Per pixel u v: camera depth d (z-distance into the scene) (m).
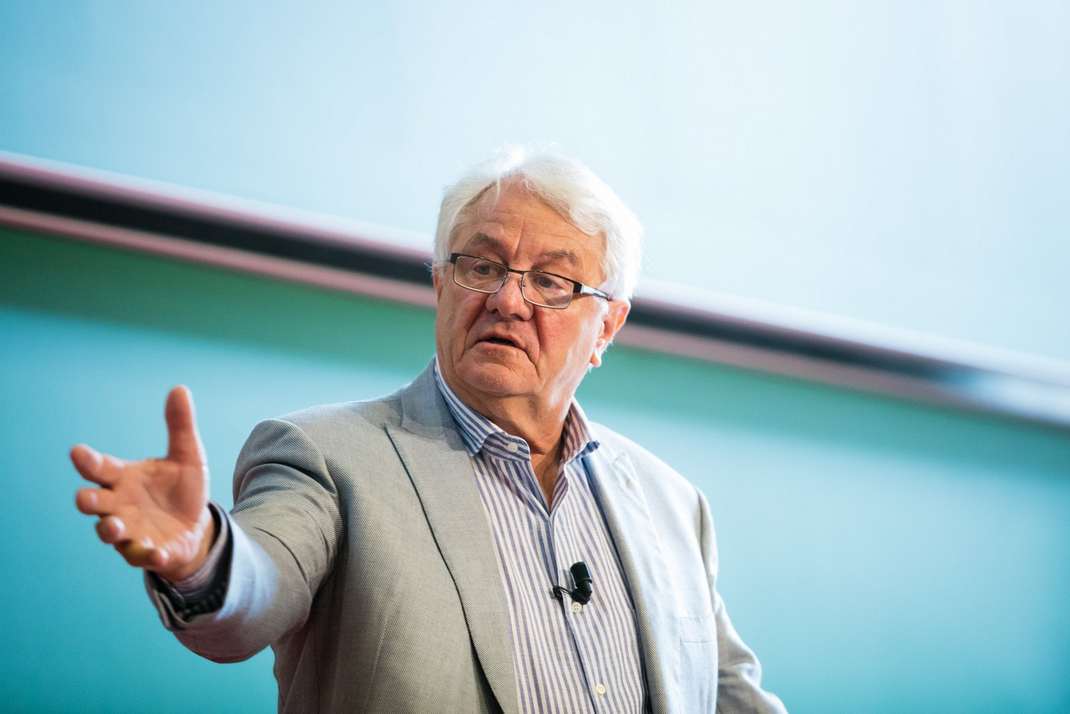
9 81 4.81
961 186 7.09
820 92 6.74
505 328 2.84
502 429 2.91
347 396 4.75
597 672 2.56
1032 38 7.37
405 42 5.74
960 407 6.80
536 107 6.04
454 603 2.40
